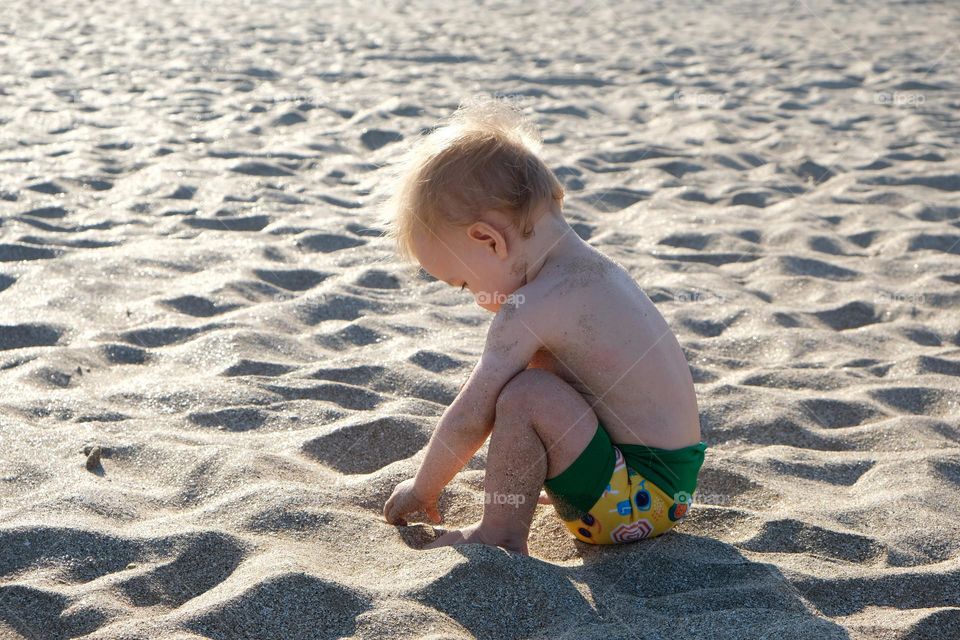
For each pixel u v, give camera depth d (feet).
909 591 6.10
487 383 6.36
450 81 26.58
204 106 22.43
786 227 15.28
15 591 5.63
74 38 30.89
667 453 6.52
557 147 20.18
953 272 13.41
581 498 6.34
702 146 20.58
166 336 10.14
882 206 16.70
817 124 22.85
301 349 10.02
